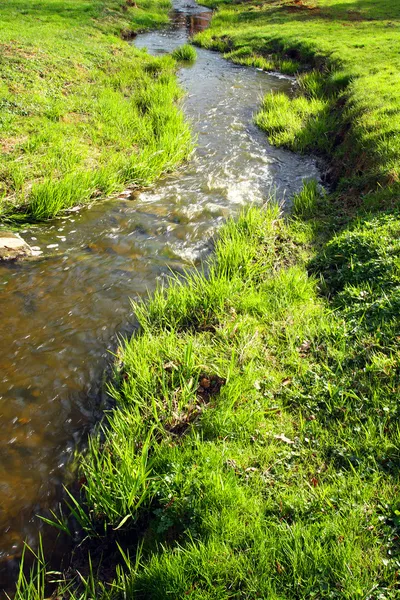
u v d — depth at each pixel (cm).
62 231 778
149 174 962
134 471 370
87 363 527
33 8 2311
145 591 312
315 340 509
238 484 365
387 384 433
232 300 586
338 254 636
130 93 1398
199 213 842
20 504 388
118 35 2294
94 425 458
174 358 504
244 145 1163
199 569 308
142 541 344
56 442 440
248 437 407
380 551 308
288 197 914
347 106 1161
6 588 336
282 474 371
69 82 1350
